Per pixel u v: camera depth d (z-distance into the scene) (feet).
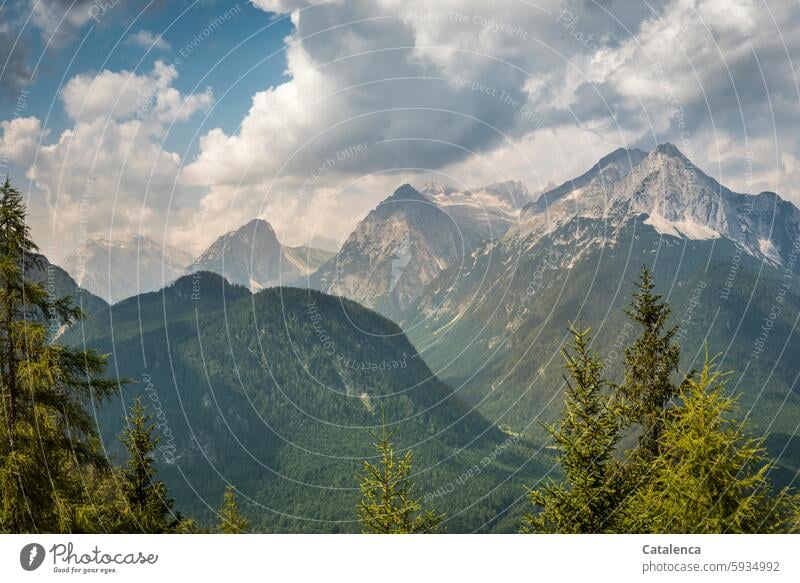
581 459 56.90
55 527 52.47
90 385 56.90
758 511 50.52
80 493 55.11
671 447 53.01
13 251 53.36
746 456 50.21
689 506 50.01
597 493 55.11
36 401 53.72
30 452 52.85
